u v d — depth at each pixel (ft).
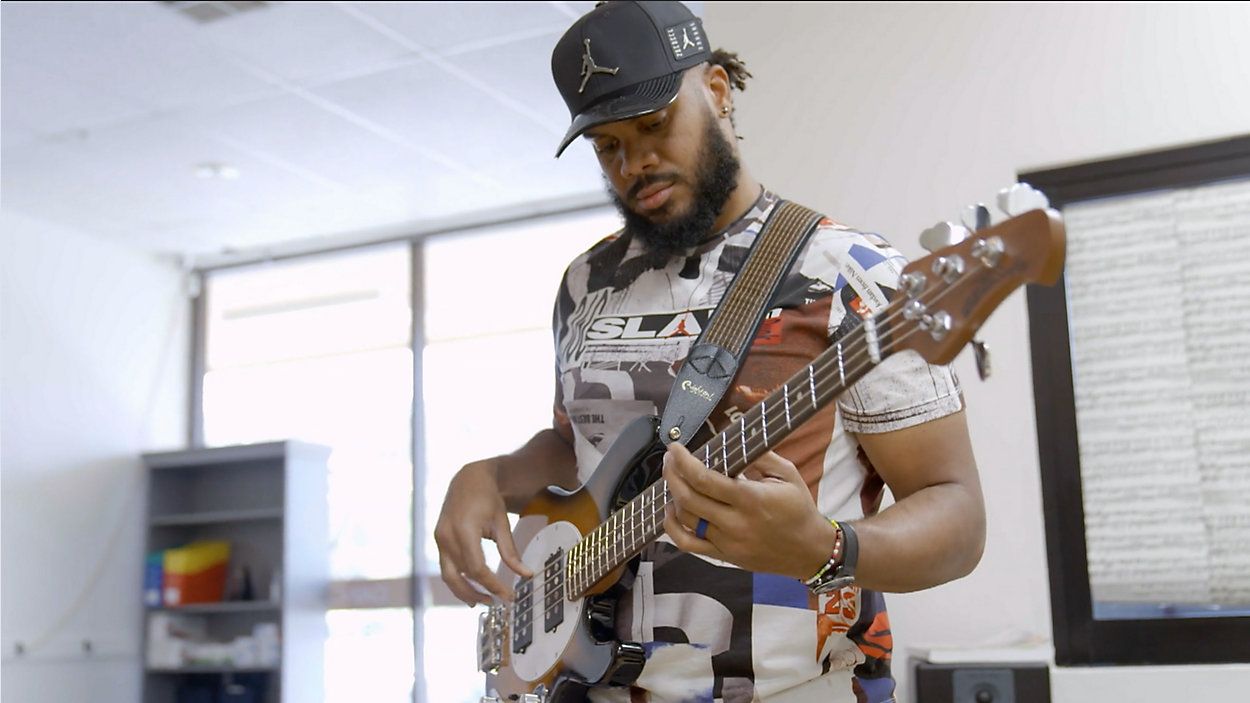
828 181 10.11
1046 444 9.28
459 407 22.97
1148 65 9.32
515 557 5.13
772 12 10.53
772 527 3.51
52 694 21.12
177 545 24.03
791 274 4.60
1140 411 9.15
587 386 4.99
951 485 4.15
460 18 14.82
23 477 20.99
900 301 3.42
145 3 14.28
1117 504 9.10
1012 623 9.09
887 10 10.12
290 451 22.79
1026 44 9.67
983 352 3.28
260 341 24.94
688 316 4.81
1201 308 9.11
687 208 4.76
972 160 9.70
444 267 23.47
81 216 21.61
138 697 22.82
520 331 22.79
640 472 4.64
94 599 22.18
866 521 3.84
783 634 4.35
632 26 4.78
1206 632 8.73
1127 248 9.34
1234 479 8.90
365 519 23.35
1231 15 9.14
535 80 16.60
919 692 7.71
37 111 17.15
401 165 19.60
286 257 24.25
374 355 23.93
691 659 4.46
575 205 21.61
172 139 18.33
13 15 14.37
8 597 20.54
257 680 22.91
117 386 23.09
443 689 22.24
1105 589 9.04
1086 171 9.45
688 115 4.74
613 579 4.59
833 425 4.41
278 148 18.78
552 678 4.83
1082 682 8.18
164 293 24.34
